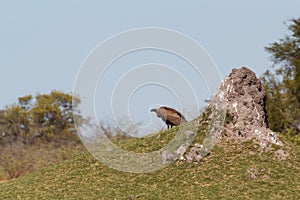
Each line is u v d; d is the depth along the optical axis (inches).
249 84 3255.4
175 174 2965.1
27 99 6978.4
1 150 5359.3
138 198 2773.1
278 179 2881.4
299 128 5403.5
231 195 2760.8
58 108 6840.6
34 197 2886.3
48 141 6550.2
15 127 6633.9
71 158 3331.7
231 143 3125.0
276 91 5575.8
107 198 2795.3
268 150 3075.8
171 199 2743.6
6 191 3011.8
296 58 6141.7
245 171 2928.2
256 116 3213.6
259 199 2723.9
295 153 3088.1
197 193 2787.9
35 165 4640.8
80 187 2942.9
